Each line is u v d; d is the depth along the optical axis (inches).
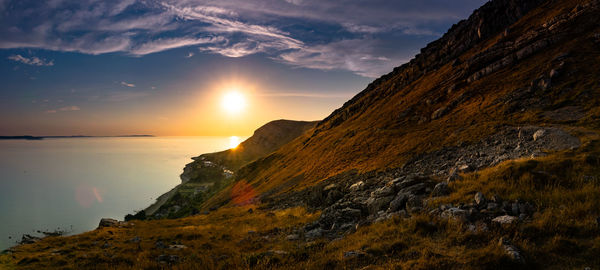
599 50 1852.9
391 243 409.7
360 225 597.0
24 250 804.0
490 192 523.5
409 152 1846.7
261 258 469.7
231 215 1670.8
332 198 1221.1
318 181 2215.8
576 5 2591.0
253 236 852.0
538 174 546.9
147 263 589.9
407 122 2839.6
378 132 2847.0
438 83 3444.9
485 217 427.8
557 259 301.6
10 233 7278.5
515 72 2321.6
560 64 1883.6
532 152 898.7
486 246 350.9
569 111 1396.4
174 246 764.0
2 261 682.8
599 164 554.3
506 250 317.4
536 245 335.9
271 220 1169.4
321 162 2989.7
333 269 374.3
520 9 3612.2
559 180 514.6
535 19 3093.0
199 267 504.7
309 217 1026.7
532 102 1697.8
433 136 1951.3
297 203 1589.6
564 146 862.5
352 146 2854.3
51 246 861.2
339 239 543.5
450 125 2057.1
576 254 303.0
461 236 385.1
